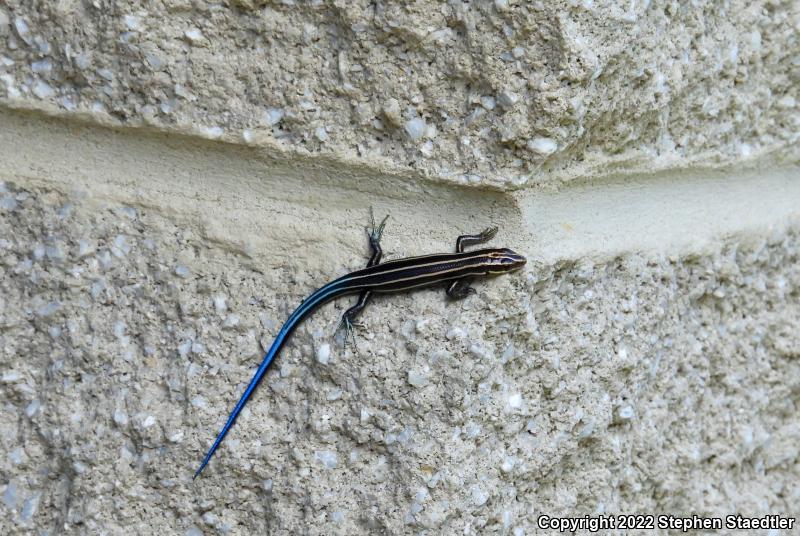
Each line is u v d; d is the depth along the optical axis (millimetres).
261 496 462
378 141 464
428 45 456
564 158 465
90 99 462
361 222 471
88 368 464
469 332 462
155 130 463
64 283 465
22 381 465
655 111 473
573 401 469
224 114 462
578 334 470
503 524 462
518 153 458
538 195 467
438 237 471
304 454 460
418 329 462
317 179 469
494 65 455
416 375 459
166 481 460
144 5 456
